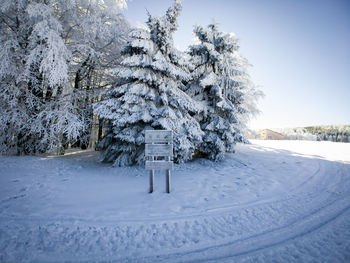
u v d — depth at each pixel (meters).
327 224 3.05
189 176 6.14
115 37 10.33
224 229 2.94
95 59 10.19
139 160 7.36
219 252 2.41
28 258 2.22
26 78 8.52
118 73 7.27
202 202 3.95
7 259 2.18
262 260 2.25
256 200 4.07
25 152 9.72
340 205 3.78
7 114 8.30
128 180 5.71
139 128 7.41
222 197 4.24
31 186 4.85
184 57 8.68
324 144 16.30
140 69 7.37
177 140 7.26
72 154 11.28
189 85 9.30
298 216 3.35
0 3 7.49
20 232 2.74
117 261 2.24
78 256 2.30
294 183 5.29
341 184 5.20
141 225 3.02
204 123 8.71
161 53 7.65
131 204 3.83
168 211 3.51
